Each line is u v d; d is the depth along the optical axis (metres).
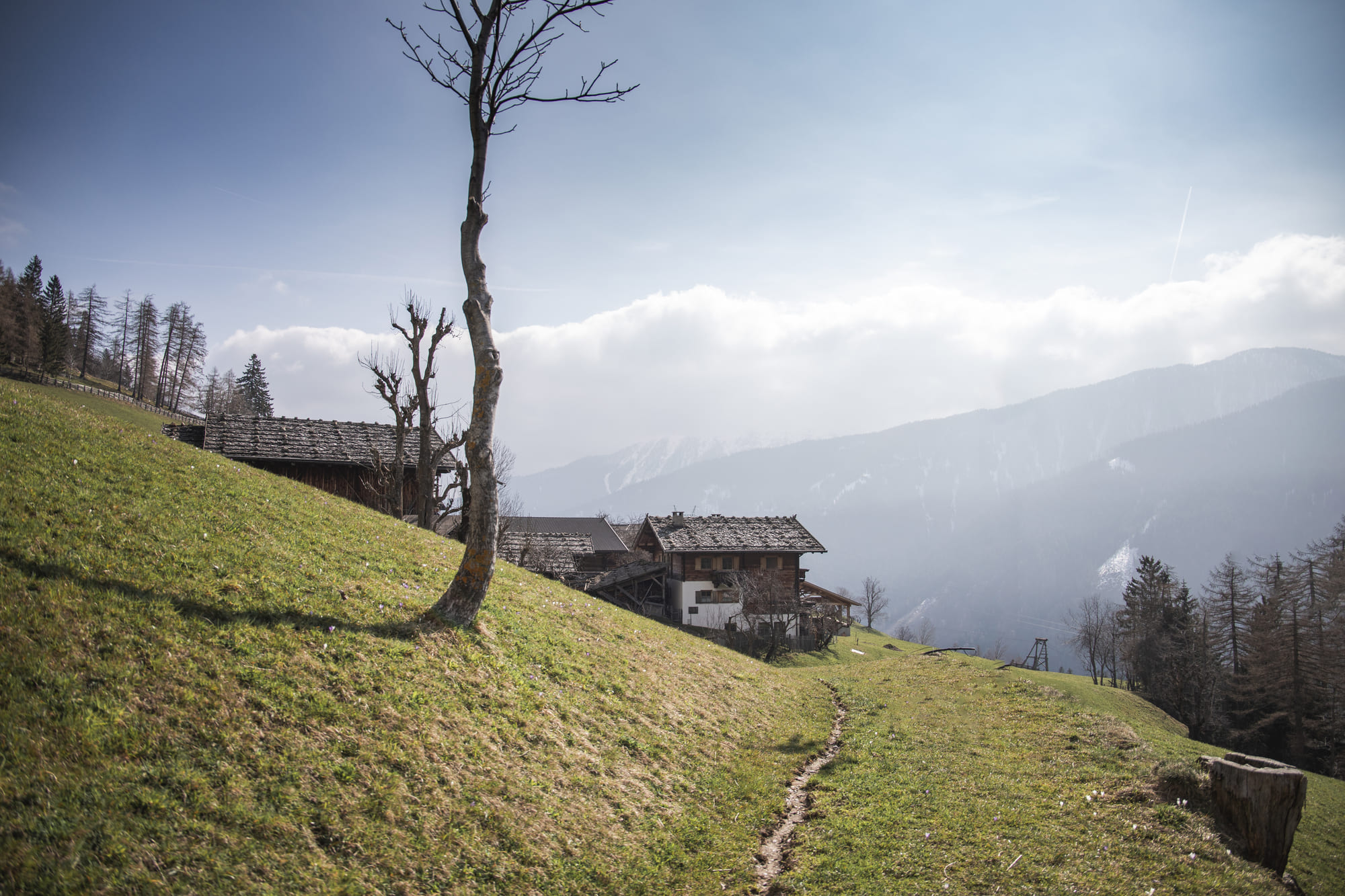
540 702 14.30
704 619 71.00
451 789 10.43
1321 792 28.55
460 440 36.81
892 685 31.22
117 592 10.79
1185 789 14.45
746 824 13.53
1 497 12.47
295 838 8.20
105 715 8.46
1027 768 17.52
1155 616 87.88
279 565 14.66
